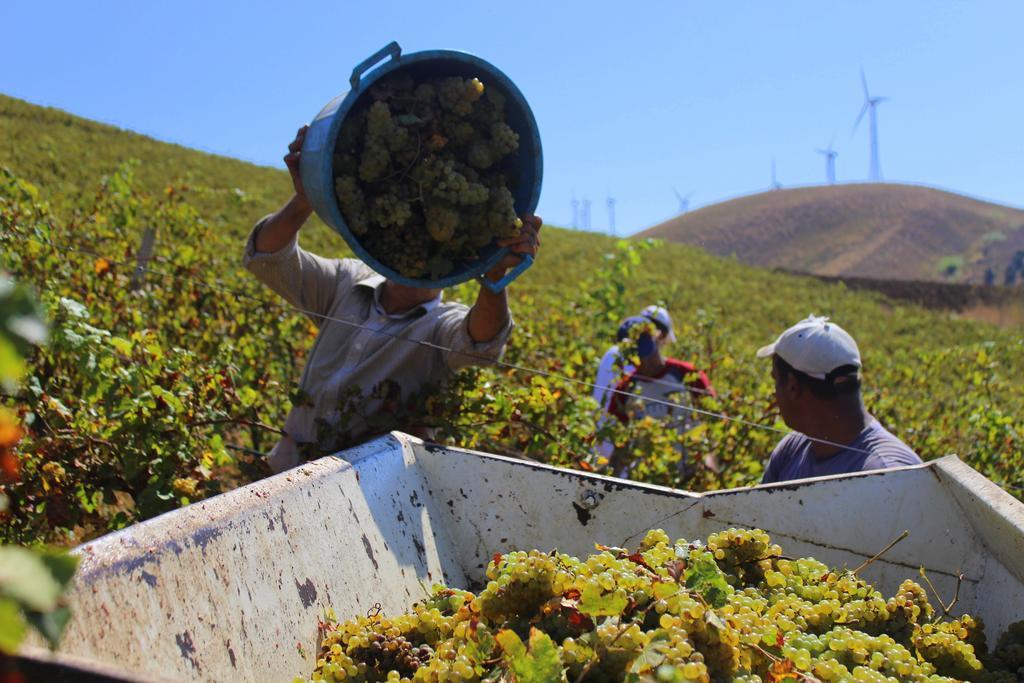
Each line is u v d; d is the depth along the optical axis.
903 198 146.12
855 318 36.44
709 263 46.25
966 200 149.50
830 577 2.96
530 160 3.76
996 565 3.03
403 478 3.26
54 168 25.36
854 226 141.50
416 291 4.36
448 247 3.68
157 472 4.16
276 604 2.37
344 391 4.30
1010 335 35.78
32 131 30.23
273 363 7.38
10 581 0.84
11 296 0.81
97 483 4.21
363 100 3.60
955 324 38.53
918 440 8.34
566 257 37.06
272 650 2.31
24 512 3.97
